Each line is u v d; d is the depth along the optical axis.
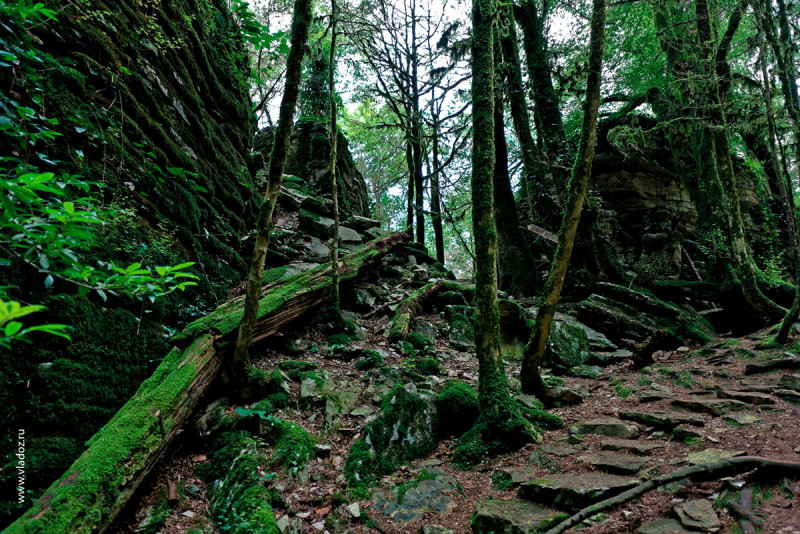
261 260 4.65
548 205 10.62
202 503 3.62
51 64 4.20
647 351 6.44
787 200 5.50
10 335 1.40
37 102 3.80
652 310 8.16
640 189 12.44
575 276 9.85
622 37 13.15
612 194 12.66
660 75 12.11
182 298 5.54
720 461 2.97
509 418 4.21
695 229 12.55
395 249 10.41
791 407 4.01
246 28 9.05
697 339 7.57
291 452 4.02
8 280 3.34
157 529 3.24
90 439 3.46
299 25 4.77
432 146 14.33
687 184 10.31
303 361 5.58
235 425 4.28
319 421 4.62
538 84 10.92
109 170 4.73
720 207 8.80
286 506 3.48
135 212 5.05
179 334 4.77
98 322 4.09
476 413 4.63
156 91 6.01
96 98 4.80
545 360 6.80
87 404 3.74
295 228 9.85
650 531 2.58
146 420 3.52
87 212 1.94
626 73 13.45
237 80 9.16
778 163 5.51
